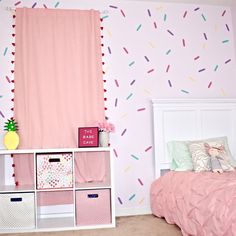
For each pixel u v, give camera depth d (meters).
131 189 3.09
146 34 3.24
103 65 3.13
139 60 3.20
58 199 2.94
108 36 3.16
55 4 3.09
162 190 2.76
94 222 2.66
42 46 2.98
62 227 2.58
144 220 2.80
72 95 2.98
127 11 3.22
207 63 3.35
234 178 2.21
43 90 2.94
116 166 3.08
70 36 3.04
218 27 3.39
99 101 3.05
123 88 3.14
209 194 1.96
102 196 2.68
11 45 2.99
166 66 3.25
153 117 3.11
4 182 2.87
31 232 2.54
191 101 3.16
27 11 2.99
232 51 3.39
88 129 2.88
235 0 3.27
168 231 2.40
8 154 2.89
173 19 3.31
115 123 3.10
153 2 3.28
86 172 2.97
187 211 2.18
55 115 2.93
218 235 1.72
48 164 2.68
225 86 3.37
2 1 3.01
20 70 2.94
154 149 3.12
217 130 3.21
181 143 3.03
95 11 3.12
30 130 2.88
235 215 1.59
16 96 2.90
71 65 3.01
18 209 2.58
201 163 2.70
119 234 2.38
